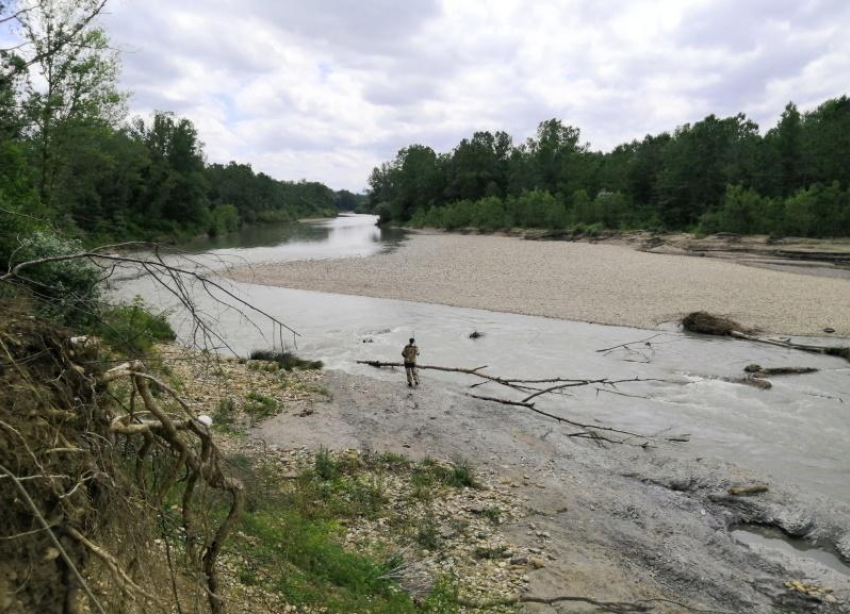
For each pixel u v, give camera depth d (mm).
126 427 3445
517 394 17062
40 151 24797
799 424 14492
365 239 78438
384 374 19141
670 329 25188
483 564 8523
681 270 41469
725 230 62688
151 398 3521
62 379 3250
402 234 91562
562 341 23188
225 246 65125
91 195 31797
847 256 45719
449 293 33906
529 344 22734
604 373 19078
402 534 9188
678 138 83438
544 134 112312
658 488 11375
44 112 18594
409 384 17469
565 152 107812
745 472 11758
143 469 3617
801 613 7824
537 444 13414
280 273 41375
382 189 154500
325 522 9219
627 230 72688
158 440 3740
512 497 10648
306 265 46000
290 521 8344
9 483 2768
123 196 52906
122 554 3379
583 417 15172
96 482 3277
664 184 76312
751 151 76375
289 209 157250
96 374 3496
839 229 56094
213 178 110875
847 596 8094
